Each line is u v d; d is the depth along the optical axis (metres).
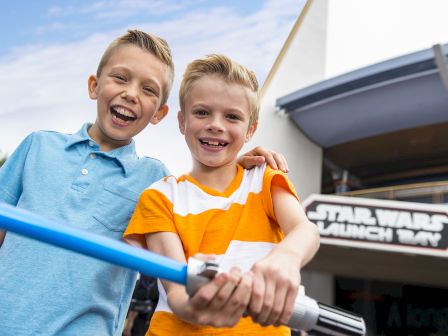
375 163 17.53
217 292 0.80
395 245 9.55
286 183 1.20
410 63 13.20
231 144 1.24
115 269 1.41
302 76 15.99
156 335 1.14
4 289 1.29
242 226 1.18
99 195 1.43
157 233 1.19
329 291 13.71
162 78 1.52
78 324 1.33
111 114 1.49
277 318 0.85
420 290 13.36
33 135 1.50
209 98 1.22
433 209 9.55
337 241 9.74
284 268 0.87
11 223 0.70
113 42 1.53
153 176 1.54
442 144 15.90
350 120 15.05
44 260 1.32
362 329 0.90
